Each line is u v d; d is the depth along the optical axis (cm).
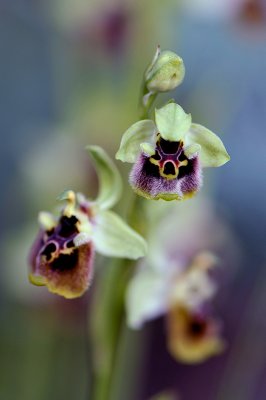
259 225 54
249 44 44
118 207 37
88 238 28
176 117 26
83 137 43
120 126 41
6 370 44
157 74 25
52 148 44
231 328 53
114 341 29
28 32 53
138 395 52
